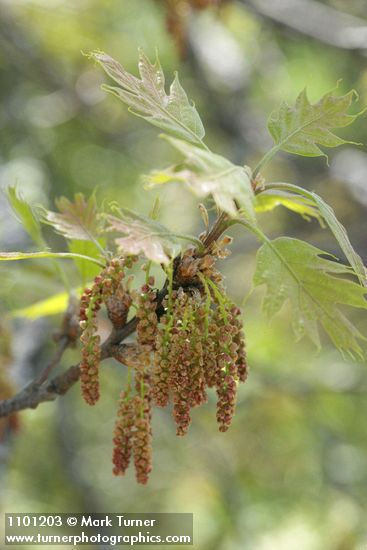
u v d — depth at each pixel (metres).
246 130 10.18
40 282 5.30
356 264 2.91
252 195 2.46
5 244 6.72
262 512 9.30
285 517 9.23
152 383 2.90
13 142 10.41
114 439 2.92
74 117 10.85
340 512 8.97
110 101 10.76
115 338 3.03
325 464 8.92
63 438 9.79
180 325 2.79
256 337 8.61
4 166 9.85
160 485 10.42
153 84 3.09
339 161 9.28
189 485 9.92
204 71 10.02
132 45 10.62
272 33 10.61
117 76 3.01
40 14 10.00
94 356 2.90
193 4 7.06
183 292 2.79
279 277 2.99
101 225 3.46
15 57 10.08
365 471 8.84
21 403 3.53
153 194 11.54
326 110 3.05
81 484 9.66
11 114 10.36
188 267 2.79
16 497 9.57
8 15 9.80
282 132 3.06
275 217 11.15
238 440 9.26
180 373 2.69
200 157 2.38
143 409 2.90
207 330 2.74
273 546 9.07
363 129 10.48
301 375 8.66
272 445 9.21
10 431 6.34
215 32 10.48
